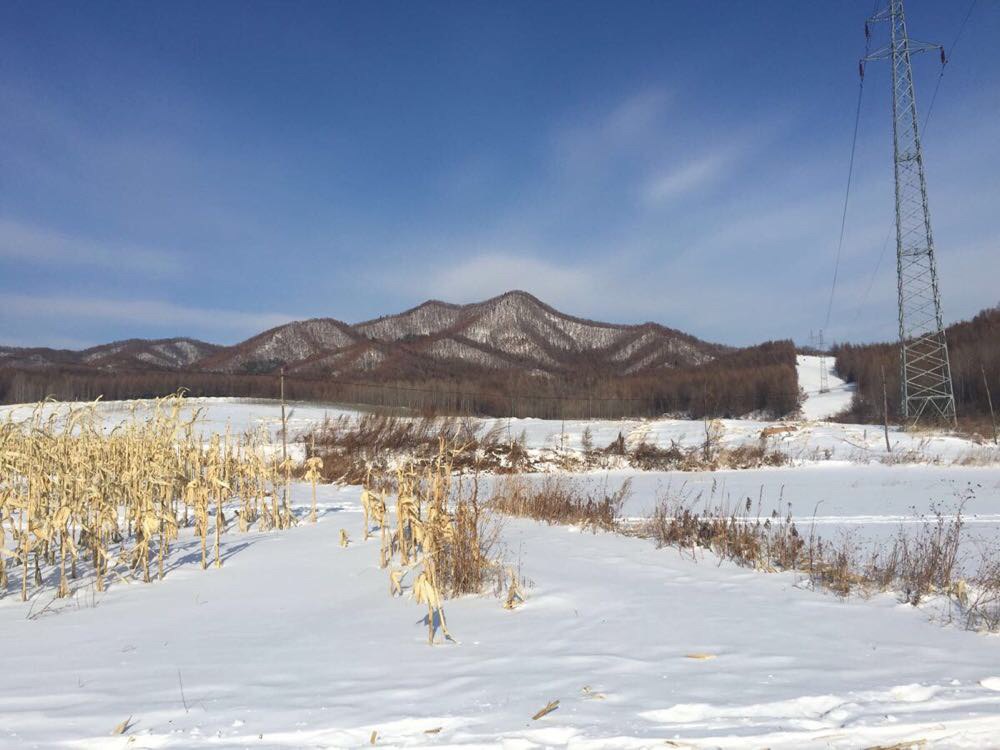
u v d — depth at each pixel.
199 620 5.70
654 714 3.51
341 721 3.48
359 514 11.91
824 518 13.36
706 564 7.89
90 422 9.94
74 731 3.43
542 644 4.78
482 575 6.73
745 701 3.66
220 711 3.66
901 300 39.53
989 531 11.38
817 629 5.13
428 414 31.11
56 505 7.87
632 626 5.18
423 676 4.18
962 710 3.59
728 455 28.48
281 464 12.34
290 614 5.82
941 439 30.83
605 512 11.48
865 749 3.20
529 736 3.27
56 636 5.33
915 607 5.84
